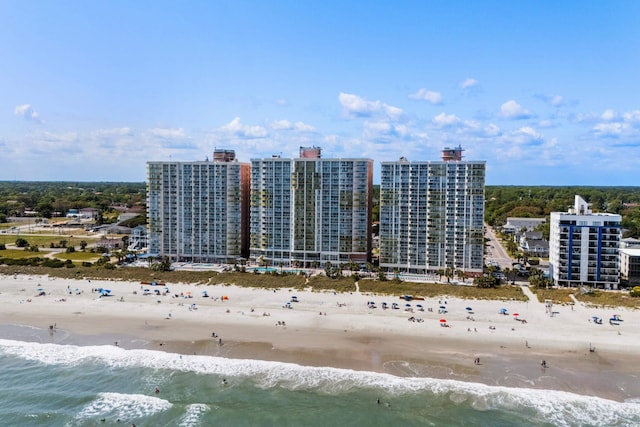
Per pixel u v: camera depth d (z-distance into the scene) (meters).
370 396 100.19
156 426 91.69
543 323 136.75
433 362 113.88
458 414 93.69
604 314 143.38
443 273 192.00
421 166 192.88
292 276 188.00
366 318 142.25
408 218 196.38
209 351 121.06
